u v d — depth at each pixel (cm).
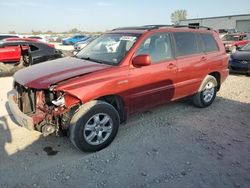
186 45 510
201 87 553
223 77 609
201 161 359
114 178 317
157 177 321
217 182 314
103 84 363
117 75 383
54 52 888
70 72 371
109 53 435
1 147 385
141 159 360
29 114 355
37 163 346
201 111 561
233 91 741
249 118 524
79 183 307
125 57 402
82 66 397
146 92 429
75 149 384
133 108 423
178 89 494
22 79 376
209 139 426
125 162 352
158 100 461
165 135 436
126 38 440
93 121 368
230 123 496
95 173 327
